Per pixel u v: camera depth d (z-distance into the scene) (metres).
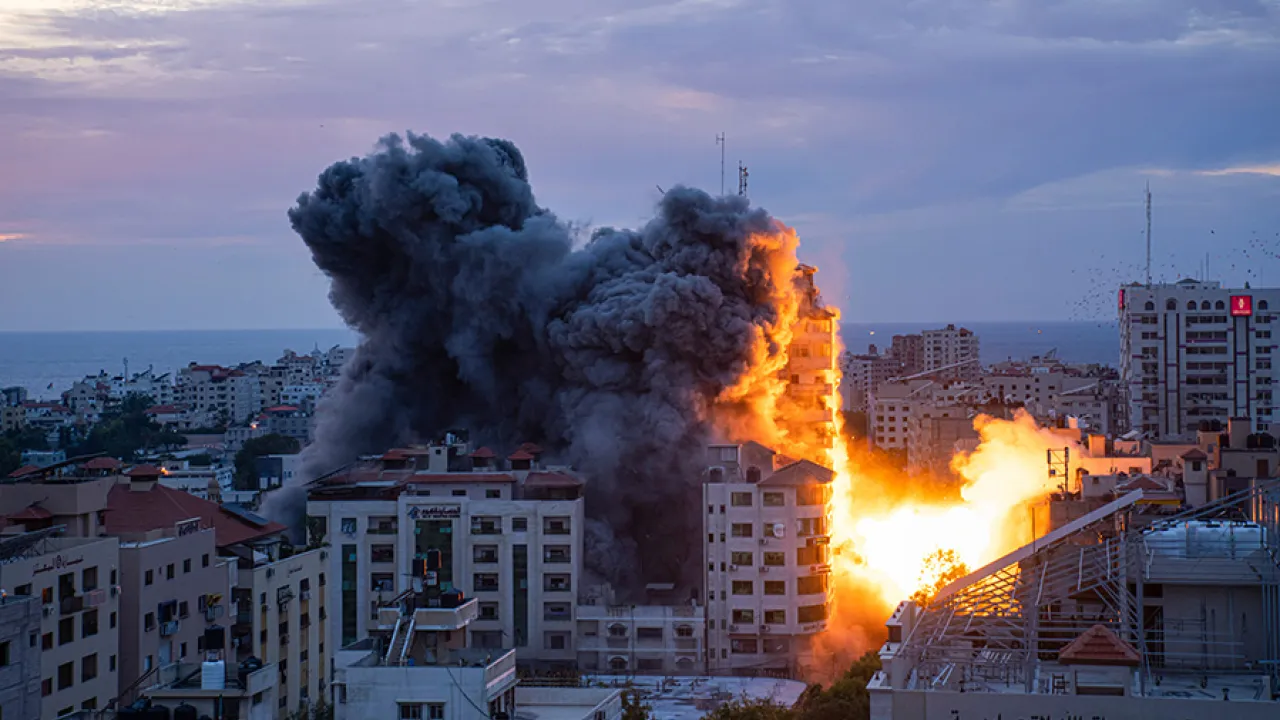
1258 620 89.44
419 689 78.12
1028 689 83.50
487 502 174.75
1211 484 140.12
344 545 174.25
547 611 174.62
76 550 98.56
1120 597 89.75
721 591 174.50
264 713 80.06
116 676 102.69
